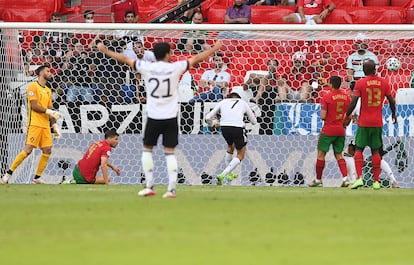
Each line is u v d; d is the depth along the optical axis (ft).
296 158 184.75
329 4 226.17
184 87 185.47
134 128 185.98
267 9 224.74
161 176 182.29
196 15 215.10
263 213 104.37
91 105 186.29
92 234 83.87
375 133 160.56
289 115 186.39
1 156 183.42
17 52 186.80
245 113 175.83
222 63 188.75
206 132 184.44
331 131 166.91
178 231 86.33
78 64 187.93
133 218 97.50
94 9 226.79
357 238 82.69
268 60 187.83
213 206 112.68
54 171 183.62
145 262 66.80
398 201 125.80
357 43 191.52
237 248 74.95
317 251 73.72
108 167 183.11
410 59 191.52
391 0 234.79
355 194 142.92
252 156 183.93
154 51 124.06
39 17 224.94
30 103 168.25
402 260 69.21
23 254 71.15
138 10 224.53
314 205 116.57
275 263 66.49
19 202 118.01
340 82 166.61
